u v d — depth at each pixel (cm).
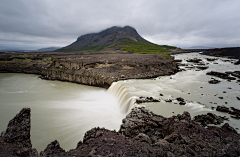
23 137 1328
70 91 5034
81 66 6706
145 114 2231
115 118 2981
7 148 1194
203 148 1187
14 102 3878
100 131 1634
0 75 7381
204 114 2377
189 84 4362
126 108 3209
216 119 2167
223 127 1784
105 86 5431
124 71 6153
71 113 3195
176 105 2786
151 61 7738
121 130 1919
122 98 3659
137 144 1352
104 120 2883
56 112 3228
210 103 2877
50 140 2211
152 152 1173
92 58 8950
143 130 1855
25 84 5800
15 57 10262
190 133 1450
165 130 1638
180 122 1551
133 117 2134
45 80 6550
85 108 3509
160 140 1393
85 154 1226
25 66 8350
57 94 4700
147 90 3772
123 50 16812
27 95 4525
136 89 3859
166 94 3438
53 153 1281
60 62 7325
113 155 1158
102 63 7269
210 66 7625
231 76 5131
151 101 2947
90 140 1460
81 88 5419
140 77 5394
